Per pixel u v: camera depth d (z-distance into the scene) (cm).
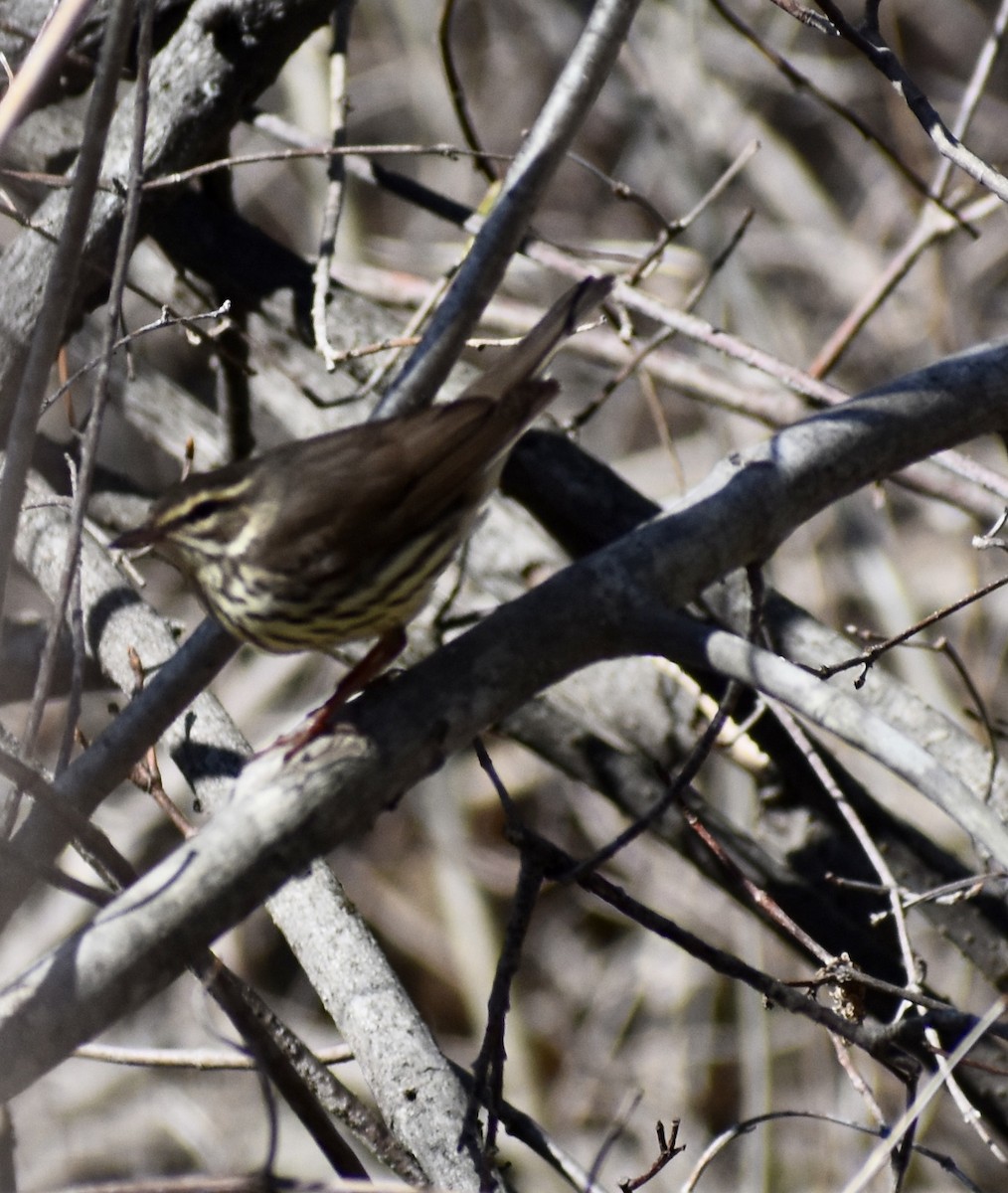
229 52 995
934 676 1809
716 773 1769
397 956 2091
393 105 2330
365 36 2470
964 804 587
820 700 627
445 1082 802
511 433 791
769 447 777
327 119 1966
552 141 823
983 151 2394
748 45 2288
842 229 2248
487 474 809
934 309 1900
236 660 2000
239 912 635
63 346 1088
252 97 1023
